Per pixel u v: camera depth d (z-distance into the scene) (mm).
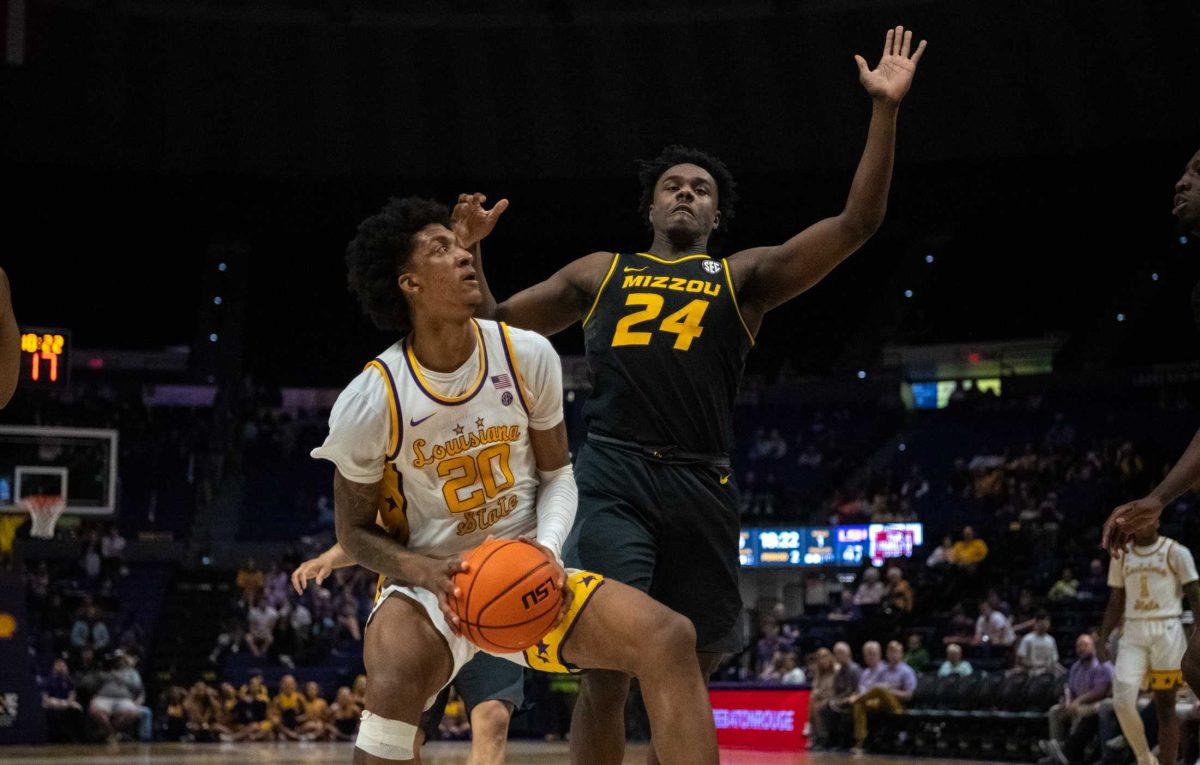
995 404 24828
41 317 27531
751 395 26750
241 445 24828
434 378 3137
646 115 23344
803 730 12383
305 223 25594
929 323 28312
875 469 23781
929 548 18594
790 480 24672
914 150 22875
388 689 3119
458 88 23469
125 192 24578
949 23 21531
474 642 3027
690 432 3801
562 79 23266
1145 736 8422
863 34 22016
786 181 23656
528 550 3023
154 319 28219
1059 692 10102
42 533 16922
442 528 3229
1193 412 23203
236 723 16109
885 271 29000
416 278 3105
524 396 3199
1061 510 19844
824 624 16859
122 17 22234
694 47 22719
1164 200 24453
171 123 23344
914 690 11883
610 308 3951
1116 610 7629
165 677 17781
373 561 3191
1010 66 21641
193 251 28484
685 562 3811
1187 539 15547
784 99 22781
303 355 28547
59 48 22125
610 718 3721
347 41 23031
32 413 23484
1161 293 26734
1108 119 21516
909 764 9984
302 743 15766
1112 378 24844
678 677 2998
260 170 23938
